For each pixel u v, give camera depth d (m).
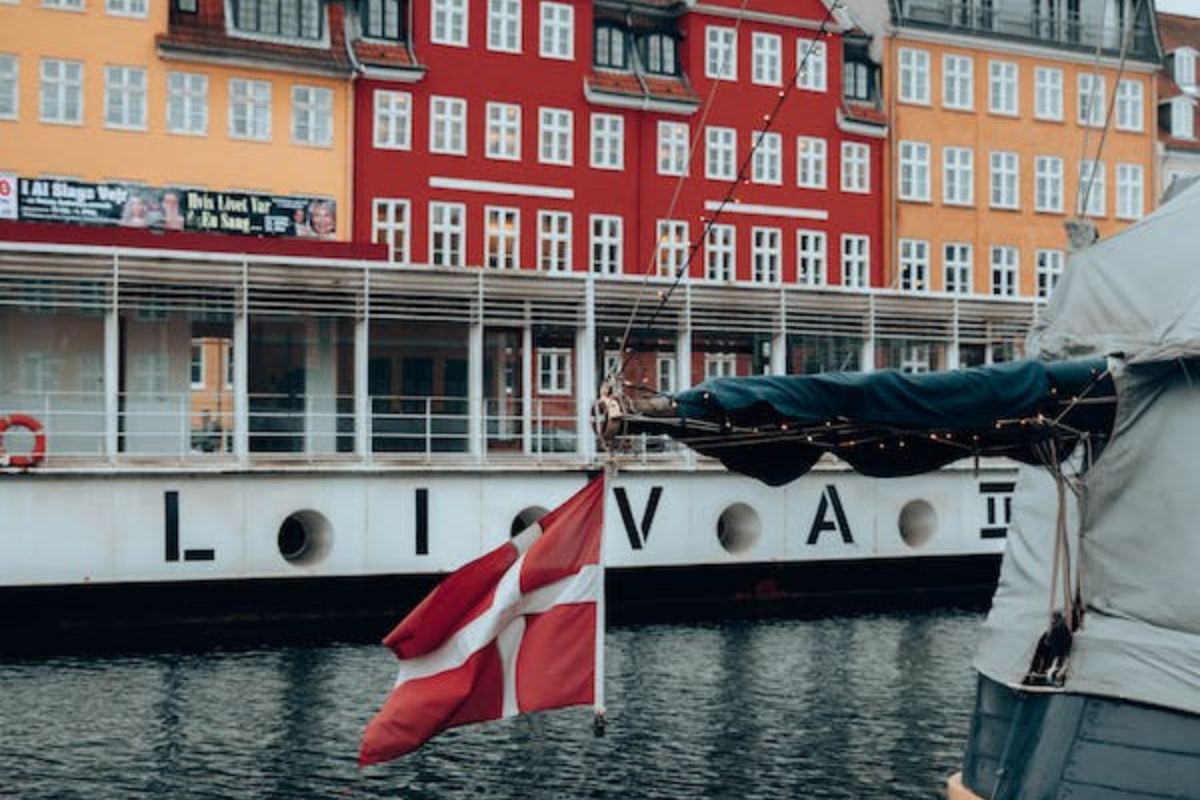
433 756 20.41
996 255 52.78
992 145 52.81
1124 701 11.41
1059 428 11.55
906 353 41.34
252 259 31.98
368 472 31.00
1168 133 57.16
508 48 44.59
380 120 42.78
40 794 18.31
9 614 28.91
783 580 35.56
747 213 48.09
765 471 11.41
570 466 32.91
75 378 32.53
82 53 39.25
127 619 29.80
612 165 46.06
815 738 21.39
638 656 27.78
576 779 19.28
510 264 44.44
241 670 25.72
